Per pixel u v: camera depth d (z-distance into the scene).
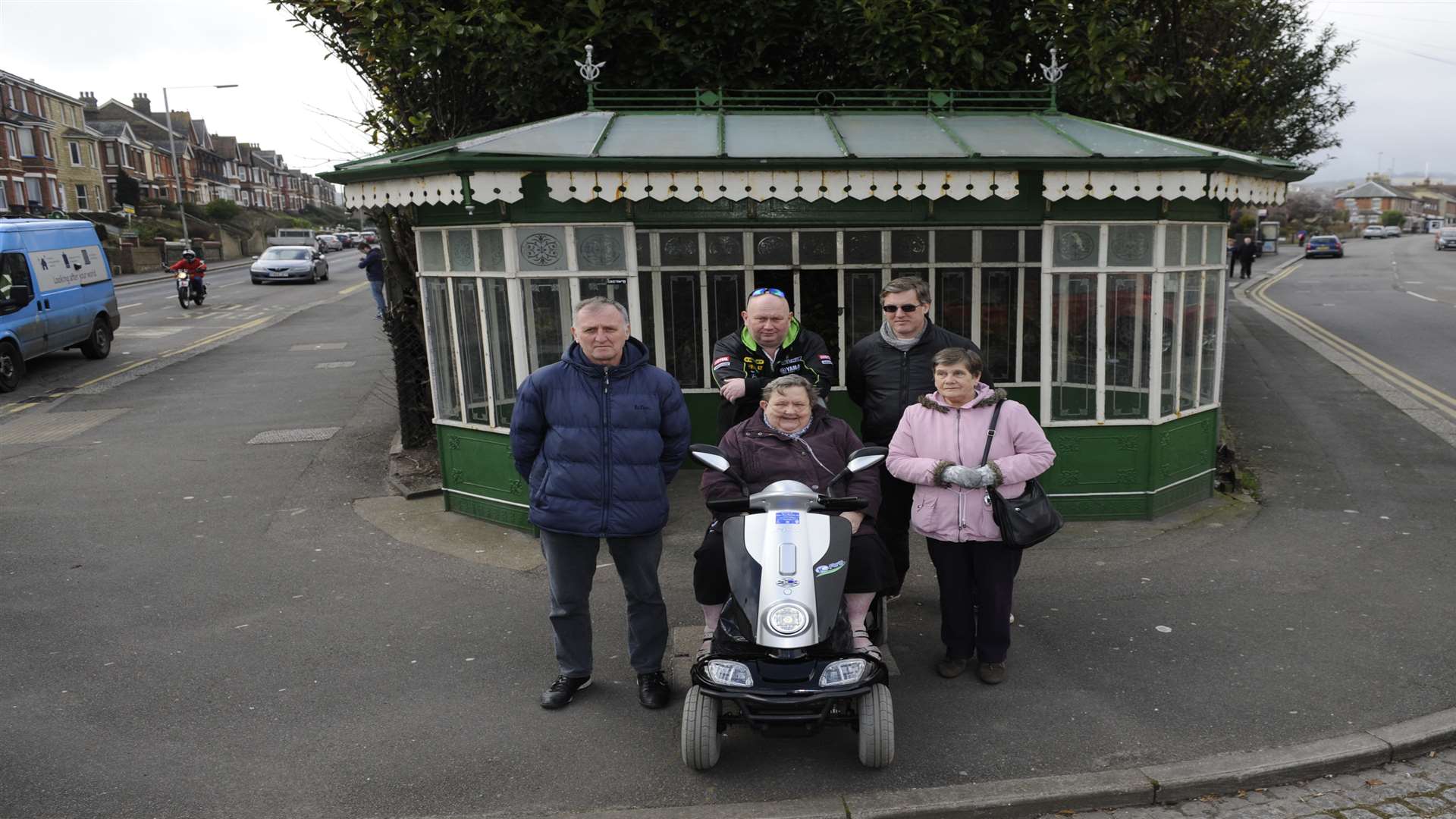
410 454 8.84
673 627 5.18
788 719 3.48
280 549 6.54
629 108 7.86
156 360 15.52
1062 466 6.76
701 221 6.66
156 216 58.91
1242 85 11.28
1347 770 3.76
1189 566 5.93
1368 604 5.30
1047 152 6.41
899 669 4.64
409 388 8.95
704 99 7.40
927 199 6.63
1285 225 82.69
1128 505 6.79
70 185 56.56
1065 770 3.71
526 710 4.29
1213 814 3.52
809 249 8.36
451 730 4.11
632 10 8.64
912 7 8.55
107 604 5.59
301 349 16.59
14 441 9.91
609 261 6.41
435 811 3.54
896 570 5.20
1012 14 9.07
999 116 7.43
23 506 7.60
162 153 74.94
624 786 3.68
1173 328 6.75
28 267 13.51
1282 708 4.16
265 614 5.42
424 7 8.15
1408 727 3.94
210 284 33.66
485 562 6.21
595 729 4.12
